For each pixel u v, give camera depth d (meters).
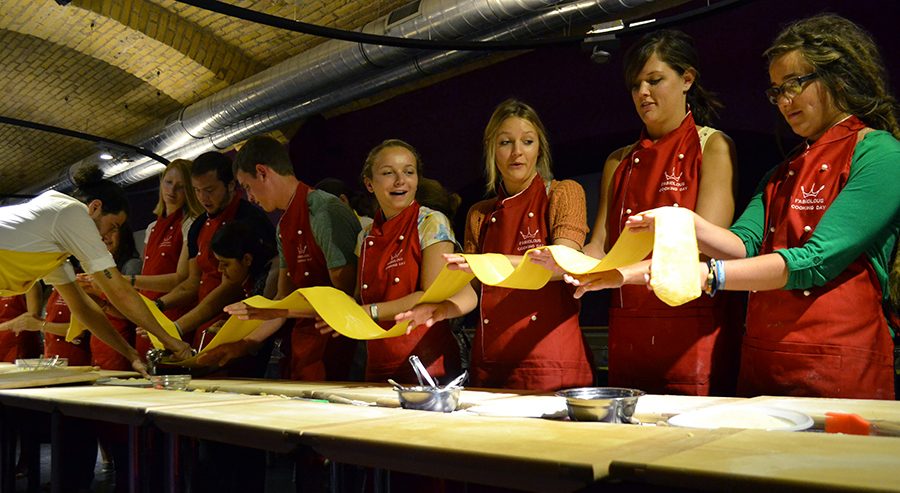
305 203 2.86
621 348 2.17
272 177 2.85
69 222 2.66
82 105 9.84
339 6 6.72
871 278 1.68
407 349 2.46
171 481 1.69
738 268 1.55
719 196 2.02
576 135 6.32
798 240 1.75
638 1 4.65
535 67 6.62
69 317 4.26
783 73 1.80
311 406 1.57
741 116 5.36
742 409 1.27
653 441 0.99
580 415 1.28
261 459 2.59
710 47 5.51
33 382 2.38
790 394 1.72
